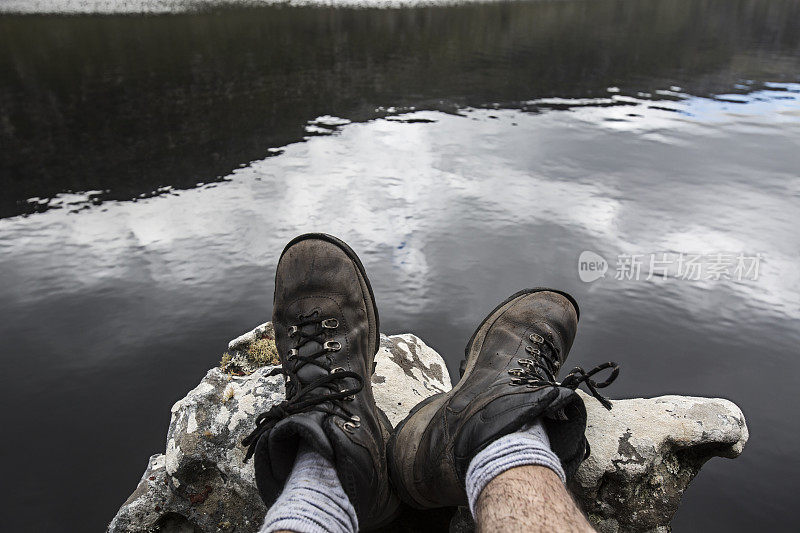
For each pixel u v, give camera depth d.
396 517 1.41
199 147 3.81
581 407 1.18
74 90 5.07
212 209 3.01
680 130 4.24
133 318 2.25
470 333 2.18
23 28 7.31
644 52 6.97
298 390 1.31
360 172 3.43
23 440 1.76
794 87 5.45
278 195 3.14
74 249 2.68
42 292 2.39
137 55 6.21
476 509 1.03
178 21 7.84
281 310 1.51
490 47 7.05
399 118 4.38
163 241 2.73
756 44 7.63
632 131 4.20
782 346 2.13
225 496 1.46
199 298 2.36
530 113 4.56
